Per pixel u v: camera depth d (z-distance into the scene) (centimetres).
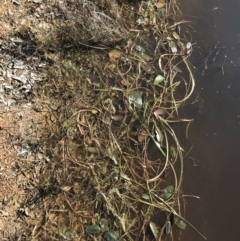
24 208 119
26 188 121
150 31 154
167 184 131
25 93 133
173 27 156
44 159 126
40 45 140
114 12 151
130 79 145
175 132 139
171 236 124
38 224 118
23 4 144
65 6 148
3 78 132
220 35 155
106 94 141
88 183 127
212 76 148
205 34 155
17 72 135
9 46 137
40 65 138
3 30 138
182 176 132
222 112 142
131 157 133
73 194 125
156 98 142
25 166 124
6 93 131
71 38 144
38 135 129
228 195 131
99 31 145
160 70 148
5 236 114
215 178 133
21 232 116
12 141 125
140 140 135
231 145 138
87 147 132
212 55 151
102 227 121
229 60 151
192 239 124
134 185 129
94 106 138
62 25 145
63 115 134
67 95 137
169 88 144
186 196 130
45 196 122
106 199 124
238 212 128
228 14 159
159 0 160
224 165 135
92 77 143
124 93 142
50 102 135
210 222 127
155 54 151
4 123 127
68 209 123
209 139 138
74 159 129
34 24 143
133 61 148
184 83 146
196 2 160
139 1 158
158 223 125
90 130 134
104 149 132
